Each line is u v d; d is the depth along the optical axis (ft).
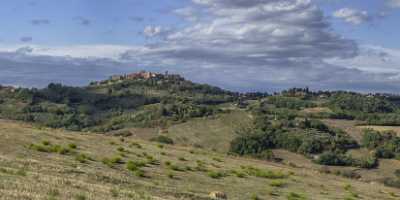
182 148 268.41
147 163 184.55
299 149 586.45
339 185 220.84
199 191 146.20
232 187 167.12
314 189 197.16
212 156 251.39
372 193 215.72
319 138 612.29
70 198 89.04
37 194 86.12
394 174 493.77
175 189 136.56
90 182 119.65
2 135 174.91
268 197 160.25
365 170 510.99
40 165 128.16
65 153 169.78
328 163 531.09
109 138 256.73
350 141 617.62
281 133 638.94
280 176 210.79
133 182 133.69
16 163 123.44
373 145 604.49
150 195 116.16
